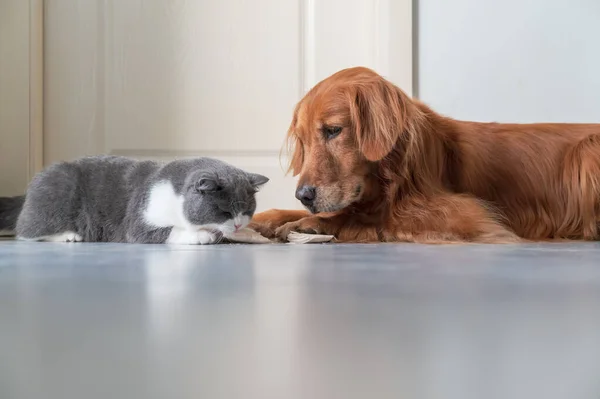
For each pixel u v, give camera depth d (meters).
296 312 0.68
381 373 0.42
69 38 3.06
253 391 0.38
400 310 0.69
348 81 2.10
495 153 2.28
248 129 3.08
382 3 2.95
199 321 0.63
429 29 2.98
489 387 0.38
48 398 0.37
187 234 2.00
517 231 2.23
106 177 2.20
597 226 2.23
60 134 3.08
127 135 3.09
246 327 0.59
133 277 1.03
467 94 3.00
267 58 3.07
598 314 0.66
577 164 2.24
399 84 2.96
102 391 0.38
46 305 0.73
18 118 2.99
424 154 2.12
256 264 1.25
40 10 3.01
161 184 2.06
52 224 2.15
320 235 2.05
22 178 3.00
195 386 0.39
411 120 2.09
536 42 2.97
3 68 2.98
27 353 0.49
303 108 2.12
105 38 3.07
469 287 0.88
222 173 2.08
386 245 1.87
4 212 2.44
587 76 2.97
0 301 0.76
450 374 0.42
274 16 3.05
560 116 3.00
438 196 2.10
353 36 3.02
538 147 2.30
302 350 0.49
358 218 2.14
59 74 3.07
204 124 3.09
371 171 2.10
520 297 0.78
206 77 3.08
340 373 0.42
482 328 0.58
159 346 0.51
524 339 0.53
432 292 0.83
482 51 2.98
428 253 1.53
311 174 2.05
